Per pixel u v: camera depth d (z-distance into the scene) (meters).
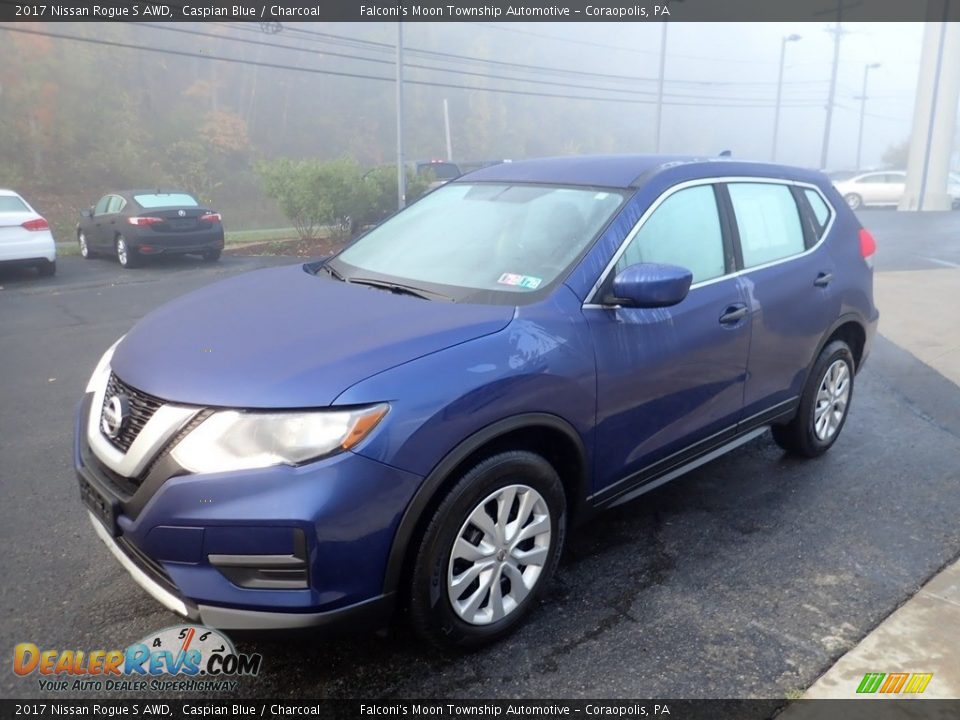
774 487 4.30
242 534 2.34
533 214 3.53
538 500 2.90
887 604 3.16
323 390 2.42
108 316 9.30
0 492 4.18
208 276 12.92
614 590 3.27
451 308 2.96
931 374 6.57
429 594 2.61
